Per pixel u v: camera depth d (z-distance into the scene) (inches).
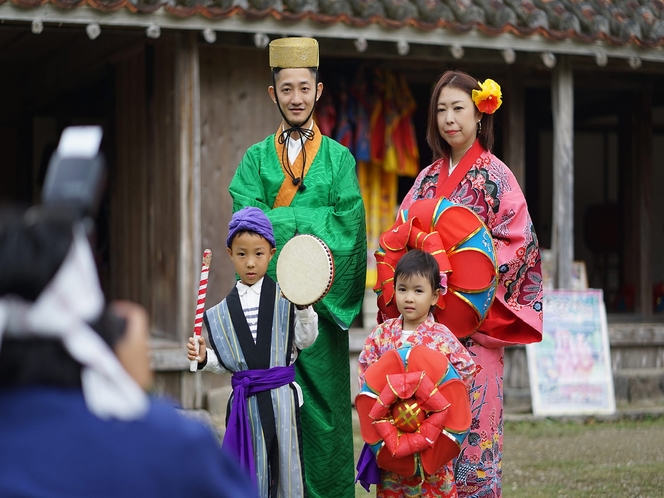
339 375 171.3
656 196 482.6
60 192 61.1
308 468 168.1
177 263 316.8
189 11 291.9
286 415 150.6
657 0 374.3
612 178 488.1
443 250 161.9
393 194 370.6
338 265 168.7
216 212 326.3
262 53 331.0
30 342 58.7
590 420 323.9
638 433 304.7
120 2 284.4
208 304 322.7
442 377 149.6
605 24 339.6
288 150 177.6
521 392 340.2
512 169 373.1
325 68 364.5
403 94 369.7
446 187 173.5
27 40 388.5
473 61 349.7
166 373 307.9
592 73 410.9
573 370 329.4
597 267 488.7
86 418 58.5
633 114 428.8
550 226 482.9
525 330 168.6
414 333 156.0
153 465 58.9
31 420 58.0
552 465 254.8
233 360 150.9
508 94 374.0
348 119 361.7
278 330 151.9
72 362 59.2
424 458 149.2
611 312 450.6
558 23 337.7
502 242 168.2
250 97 330.0
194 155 313.0
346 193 174.2
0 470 57.2
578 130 485.1
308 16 303.9
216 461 61.6
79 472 57.7
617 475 242.5
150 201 345.1
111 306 63.9
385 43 336.5
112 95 388.5
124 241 382.3
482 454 166.9
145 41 338.3
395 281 158.4
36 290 58.4
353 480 174.6
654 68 376.8
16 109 476.7
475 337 166.4
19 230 59.7
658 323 420.8
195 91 312.2
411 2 327.6
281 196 176.4
